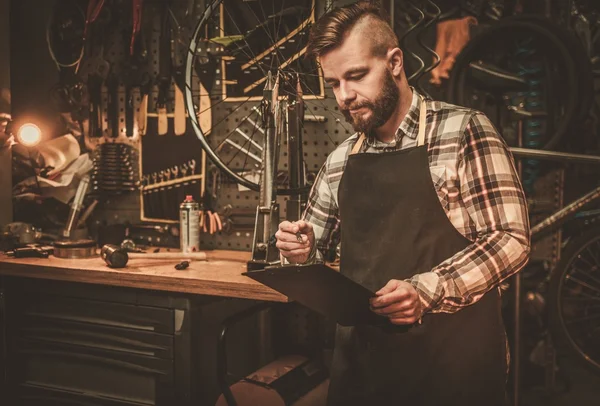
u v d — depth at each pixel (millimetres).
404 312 1271
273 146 2076
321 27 1457
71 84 3035
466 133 1461
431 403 1531
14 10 3096
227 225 2756
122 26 2941
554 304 2748
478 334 1505
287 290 1331
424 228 1507
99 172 2984
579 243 2697
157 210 2916
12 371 2535
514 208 1382
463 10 2688
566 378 2898
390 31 1469
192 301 2215
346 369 1648
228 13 2734
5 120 3023
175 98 2852
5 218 3062
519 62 2723
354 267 1597
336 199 1716
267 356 2771
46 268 2379
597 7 2701
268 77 2092
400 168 1539
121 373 2355
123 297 2314
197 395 2258
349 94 1450
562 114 2660
